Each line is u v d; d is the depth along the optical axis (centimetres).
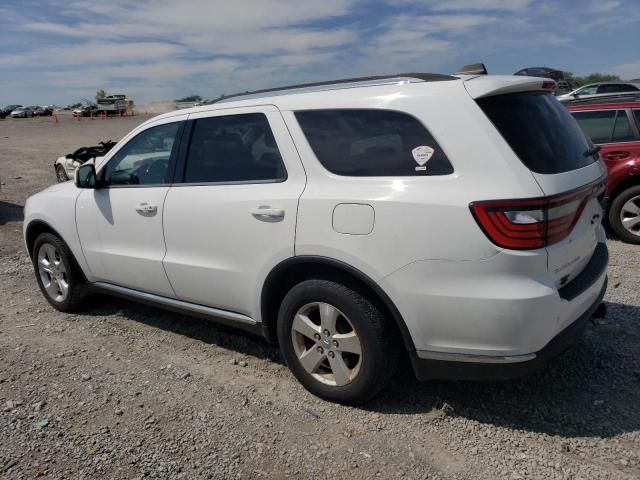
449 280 280
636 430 305
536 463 281
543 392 346
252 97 377
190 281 393
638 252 652
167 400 352
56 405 348
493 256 270
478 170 277
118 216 435
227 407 342
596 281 319
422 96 299
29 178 1426
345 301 314
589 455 286
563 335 293
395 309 298
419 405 336
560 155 301
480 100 289
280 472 281
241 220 352
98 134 3139
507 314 270
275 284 349
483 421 318
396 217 289
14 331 471
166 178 408
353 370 326
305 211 320
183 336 453
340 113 325
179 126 407
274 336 369
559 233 283
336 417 327
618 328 427
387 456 291
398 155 301
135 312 510
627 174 684
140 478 278
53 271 512
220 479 277
